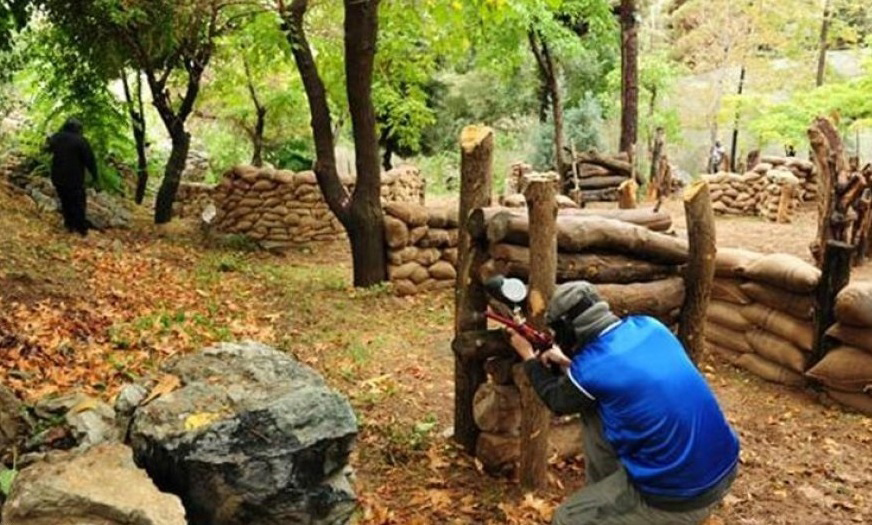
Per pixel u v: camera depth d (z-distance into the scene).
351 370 6.34
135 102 15.20
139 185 15.34
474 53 24.33
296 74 17.20
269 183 13.05
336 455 2.98
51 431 3.25
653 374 2.85
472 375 4.81
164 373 3.29
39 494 2.44
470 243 4.58
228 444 2.82
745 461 5.11
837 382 6.03
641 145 24.64
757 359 6.75
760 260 6.67
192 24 11.95
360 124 9.28
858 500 4.67
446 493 4.31
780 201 15.95
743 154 28.20
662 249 4.84
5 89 16.17
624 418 2.85
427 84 24.28
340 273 11.16
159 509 2.46
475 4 9.88
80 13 11.50
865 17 26.91
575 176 15.46
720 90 24.64
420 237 9.46
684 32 28.12
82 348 5.83
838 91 20.06
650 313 4.80
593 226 4.63
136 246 11.27
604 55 22.78
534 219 4.05
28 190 12.68
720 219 16.83
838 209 9.45
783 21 24.41
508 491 4.43
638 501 2.91
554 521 3.14
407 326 7.89
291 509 2.84
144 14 11.20
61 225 11.28
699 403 2.85
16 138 15.55
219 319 7.43
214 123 21.55
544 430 4.35
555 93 16.08
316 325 7.68
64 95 14.05
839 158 9.48
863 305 5.86
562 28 15.29
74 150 10.67
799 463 5.14
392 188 15.46
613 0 18.47
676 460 2.81
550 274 4.09
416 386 6.09
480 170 4.61
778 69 25.05
